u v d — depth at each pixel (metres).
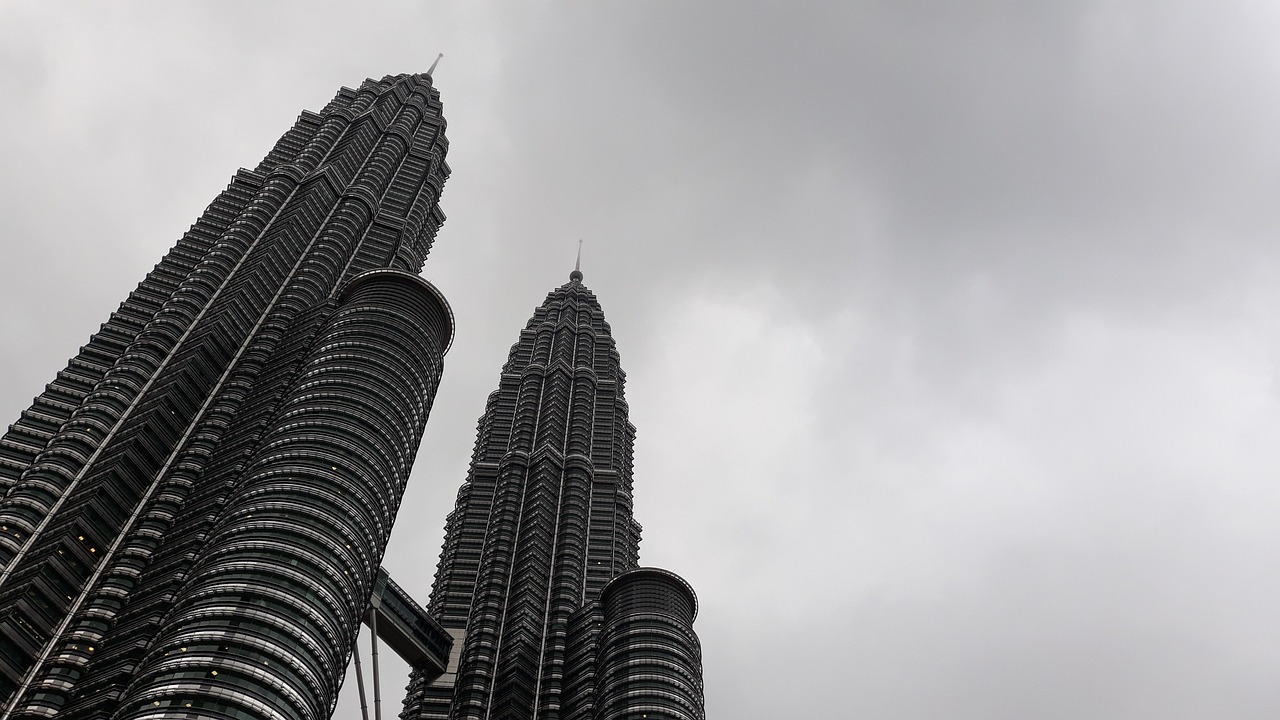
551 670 190.88
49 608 123.19
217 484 146.88
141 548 137.38
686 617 187.00
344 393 155.50
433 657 183.12
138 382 163.50
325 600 120.38
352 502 136.88
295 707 106.06
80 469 144.50
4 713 111.69
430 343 181.50
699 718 163.00
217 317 182.25
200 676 102.94
